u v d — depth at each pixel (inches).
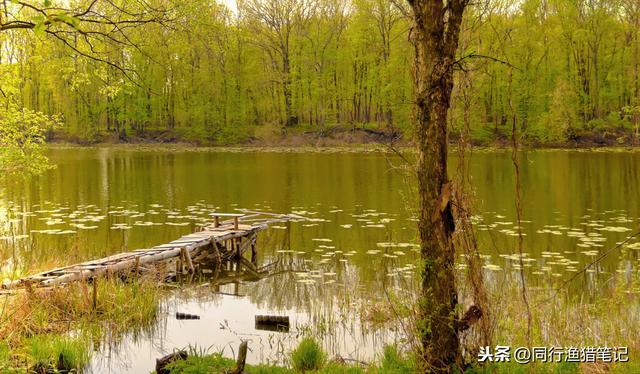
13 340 275.9
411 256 493.4
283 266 491.2
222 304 383.2
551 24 1878.7
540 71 1800.0
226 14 1945.1
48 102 2262.6
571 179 994.1
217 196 869.2
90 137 2124.8
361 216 696.4
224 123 2166.6
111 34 282.8
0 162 559.5
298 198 845.8
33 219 679.7
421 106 192.5
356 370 241.4
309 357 263.1
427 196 194.1
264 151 1806.1
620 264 450.6
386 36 1870.1
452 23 187.6
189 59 1926.7
